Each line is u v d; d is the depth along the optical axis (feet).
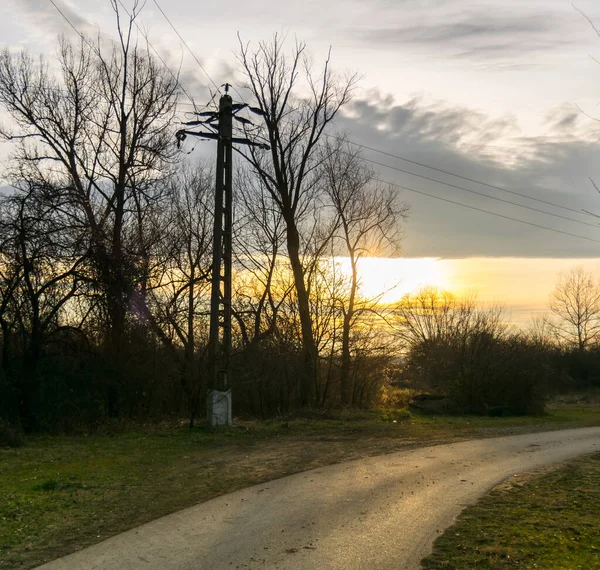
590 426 69.72
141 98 78.95
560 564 19.56
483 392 90.27
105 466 38.22
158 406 69.72
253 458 42.14
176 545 22.25
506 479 34.96
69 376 60.18
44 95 76.18
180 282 77.36
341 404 85.66
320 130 88.63
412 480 34.47
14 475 34.96
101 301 60.44
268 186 87.51
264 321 85.76
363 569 19.45
